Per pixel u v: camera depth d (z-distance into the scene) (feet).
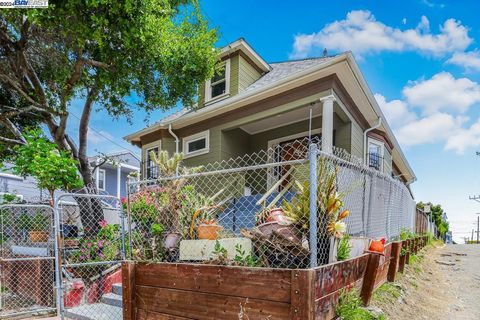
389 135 32.94
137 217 12.26
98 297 17.48
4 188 37.73
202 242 9.80
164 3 20.66
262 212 10.00
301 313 7.11
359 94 24.58
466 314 13.64
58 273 15.29
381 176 16.11
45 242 18.99
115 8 15.93
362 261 10.81
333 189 9.05
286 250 8.22
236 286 8.30
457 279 20.90
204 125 30.12
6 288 18.22
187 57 23.11
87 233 22.11
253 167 9.31
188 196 11.80
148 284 10.22
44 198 25.34
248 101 25.88
